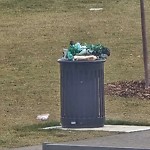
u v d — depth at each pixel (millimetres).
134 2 93312
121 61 66312
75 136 34906
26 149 32625
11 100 51125
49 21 84750
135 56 68375
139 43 73438
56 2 94750
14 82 58500
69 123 37125
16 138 35594
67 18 86062
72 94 36812
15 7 93188
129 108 46469
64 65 36656
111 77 59438
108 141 33125
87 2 94312
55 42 75000
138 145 31750
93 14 87562
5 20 86438
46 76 61000
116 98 49844
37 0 95875
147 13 85812
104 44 73375
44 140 34562
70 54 36812
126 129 37000
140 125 39156
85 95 36812
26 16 88250
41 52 70938
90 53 37750
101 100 37250
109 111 45281
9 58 68750
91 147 25734
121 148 25203
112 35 77312
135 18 85000
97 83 36938
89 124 37094
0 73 62594
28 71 63312
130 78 58719
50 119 43031
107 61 66188
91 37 76688
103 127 37656
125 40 74875
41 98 51719
